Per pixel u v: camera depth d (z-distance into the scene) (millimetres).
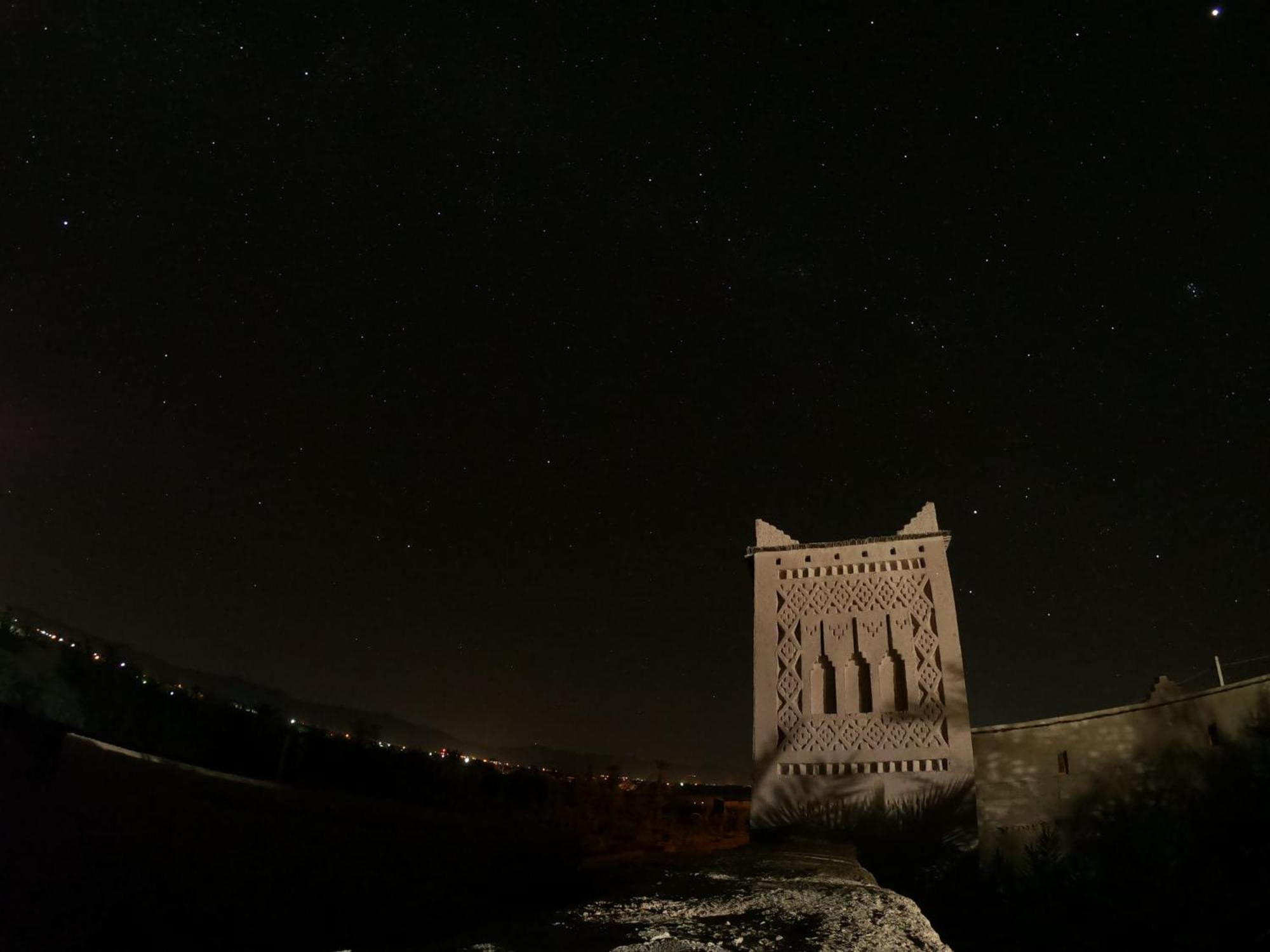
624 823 25641
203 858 13078
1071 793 18359
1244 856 14703
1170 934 13156
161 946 11719
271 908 12859
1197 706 17125
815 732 18172
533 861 16125
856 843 16922
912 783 17234
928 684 18016
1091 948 12930
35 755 14266
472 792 24141
